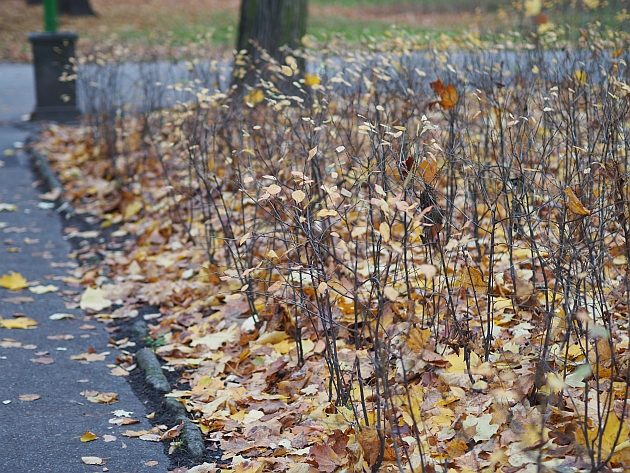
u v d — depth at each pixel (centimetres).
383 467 329
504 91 594
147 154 831
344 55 650
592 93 508
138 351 501
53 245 710
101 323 557
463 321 412
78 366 488
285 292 483
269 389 440
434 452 341
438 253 450
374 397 373
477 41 622
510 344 403
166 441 401
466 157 488
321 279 398
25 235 734
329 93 587
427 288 427
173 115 751
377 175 426
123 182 809
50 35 1172
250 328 499
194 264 608
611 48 570
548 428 339
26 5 3000
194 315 541
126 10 2917
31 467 377
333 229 513
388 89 620
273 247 484
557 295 429
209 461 382
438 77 589
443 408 370
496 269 493
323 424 376
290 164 545
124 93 1046
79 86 1235
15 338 525
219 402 427
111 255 669
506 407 346
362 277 486
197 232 643
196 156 644
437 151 447
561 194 395
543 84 580
